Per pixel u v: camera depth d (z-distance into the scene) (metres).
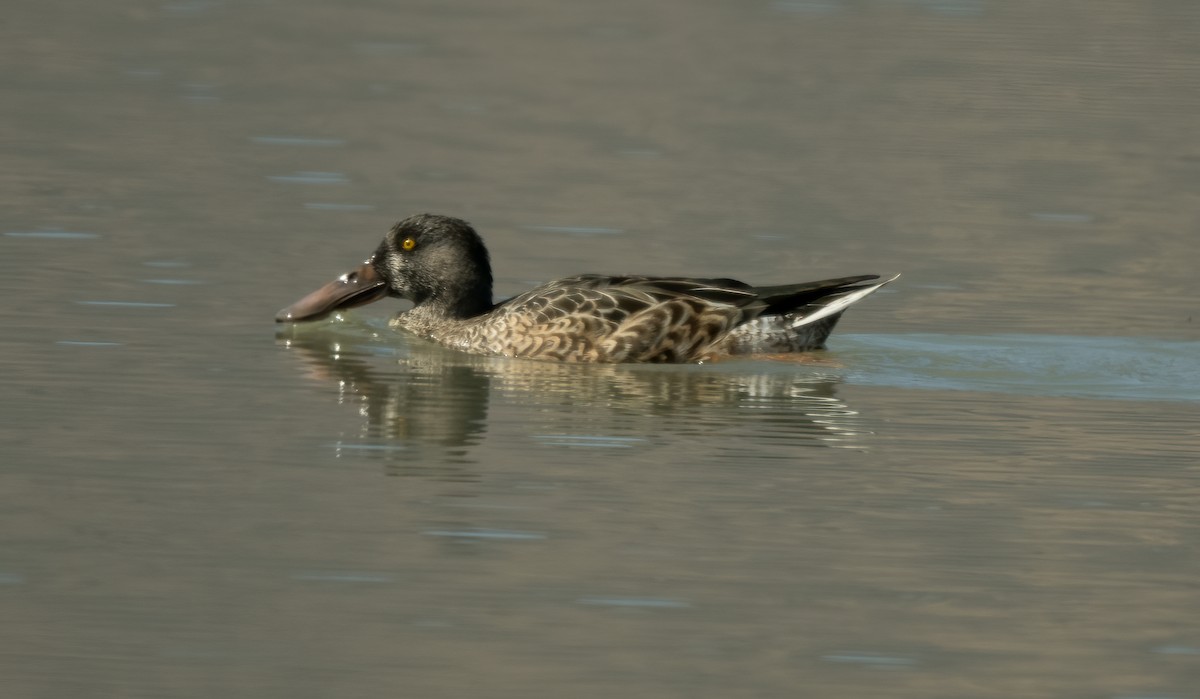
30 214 24.52
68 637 10.59
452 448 14.70
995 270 23.45
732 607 11.27
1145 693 10.16
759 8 47.34
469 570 11.80
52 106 33.06
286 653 10.40
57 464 14.01
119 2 45.41
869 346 18.98
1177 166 30.66
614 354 17.94
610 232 25.12
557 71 39.00
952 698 10.05
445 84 37.22
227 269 22.09
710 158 30.77
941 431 15.53
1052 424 15.84
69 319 19.23
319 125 32.56
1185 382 17.70
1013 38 43.38
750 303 18.09
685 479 13.93
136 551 12.03
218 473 13.89
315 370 17.55
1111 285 22.72
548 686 10.05
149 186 26.89
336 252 23.30
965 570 12.00
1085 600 11.51
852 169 29.98
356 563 11.86
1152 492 13.78
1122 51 41.62
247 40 41.38
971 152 31.48
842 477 14.08
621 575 11.78
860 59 40.50
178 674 10.12
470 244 19.39
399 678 10.13
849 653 10.62
